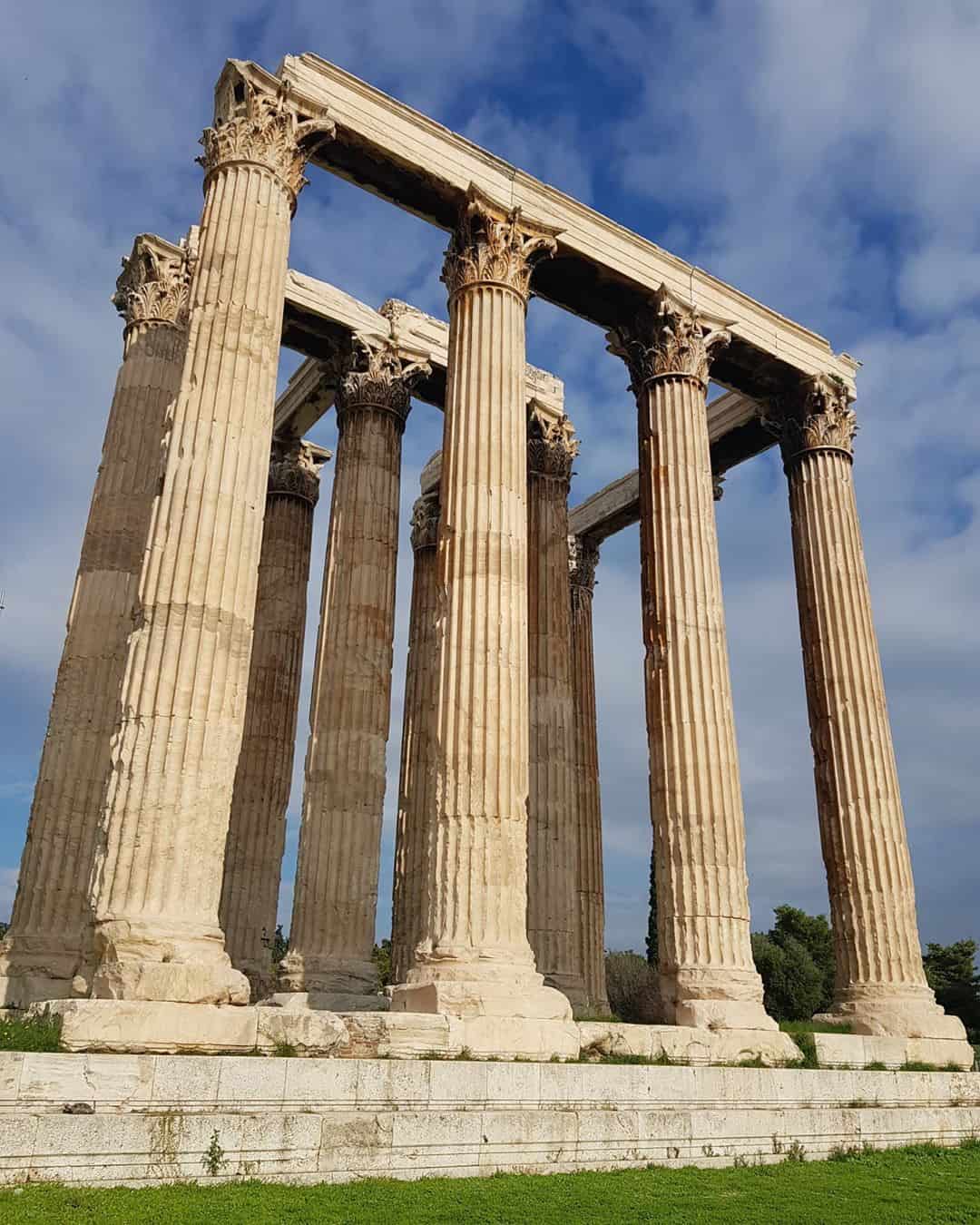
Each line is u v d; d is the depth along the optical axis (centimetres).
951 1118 1852
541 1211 1034
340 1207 988
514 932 1653
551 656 2617
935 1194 1270
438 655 1842
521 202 2286
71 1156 1004
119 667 1998
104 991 1312
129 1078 1084
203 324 1728
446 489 1977
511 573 1891
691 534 2247
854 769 2389
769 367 2717
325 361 2803
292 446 3067
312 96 2005
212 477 1616
